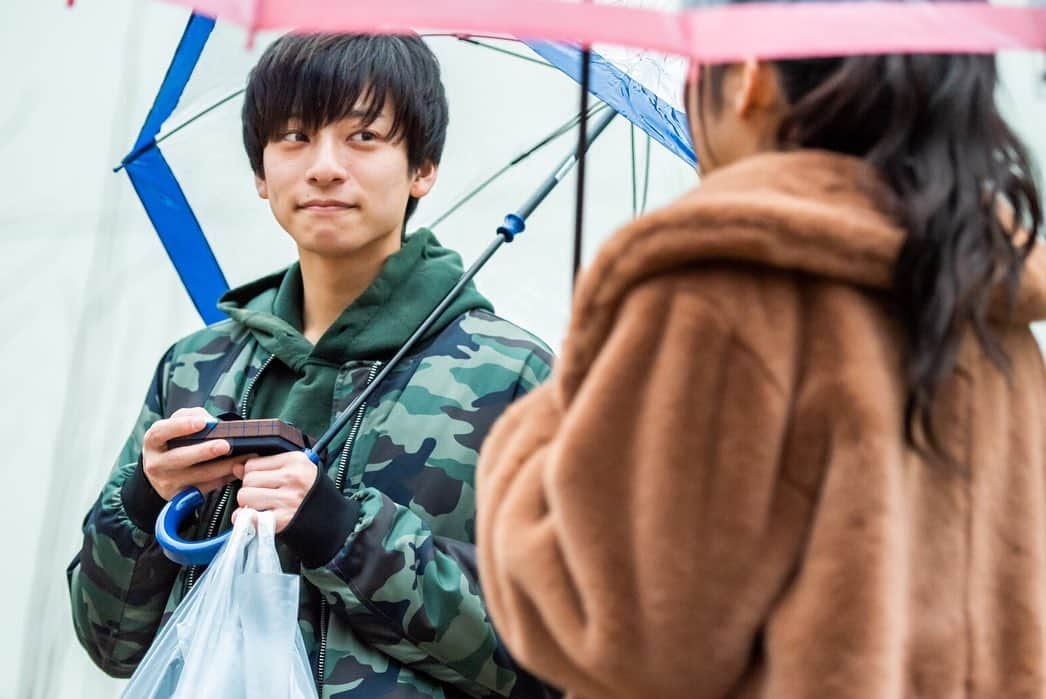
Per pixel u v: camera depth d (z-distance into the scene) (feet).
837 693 6.23
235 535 9.85
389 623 10.07
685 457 6.35
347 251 11.13
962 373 6.81
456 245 13.62
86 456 15.55
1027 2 6.55
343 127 11.12
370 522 10.13
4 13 16.47
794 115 7.01
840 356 6.46
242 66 12.77
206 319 12.86
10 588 15.35
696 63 7.43
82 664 15.38
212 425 10.28
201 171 12.94
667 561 6.33
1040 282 6.88
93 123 16.22
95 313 15.81
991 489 6.86
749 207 6.40
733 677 6.53
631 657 6.47
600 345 6.69
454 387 10.85
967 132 6.82
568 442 6.53
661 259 6.49
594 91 11.52
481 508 7.17
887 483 6.37
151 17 16.37
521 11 6.68
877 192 6.66
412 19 6.71
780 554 6.40
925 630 6.64
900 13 6.46
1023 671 6.80
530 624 6.82
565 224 13.58
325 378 11.00
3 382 15.62
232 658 9.56
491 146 13.41
